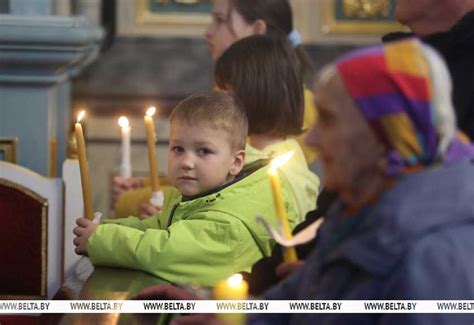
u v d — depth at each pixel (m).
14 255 5.46
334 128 3.06
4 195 5.43
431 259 2.91
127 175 7.18
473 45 4.39
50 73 7.32
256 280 4.59
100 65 10.56
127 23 10.61
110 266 4.73
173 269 4.66
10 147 7.27
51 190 5.47
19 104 7.38
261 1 7.18
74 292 4.41
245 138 5.03
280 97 5.52
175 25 10.66
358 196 3.10
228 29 7.18
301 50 7.25
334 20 10.56
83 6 10.08
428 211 2.96
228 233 4.75
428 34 4.58
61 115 8.65
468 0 4.48
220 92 5.10
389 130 3.02
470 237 2.94
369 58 3.05
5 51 7.15
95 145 10.55
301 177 5.49
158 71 10.62
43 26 7.14
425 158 3.04
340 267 3.10
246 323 3.60
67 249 5.54
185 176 4.89
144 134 10.59
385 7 10.59
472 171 3.03
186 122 4.90
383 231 2.97
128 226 5.12
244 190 4.93
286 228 3.69
